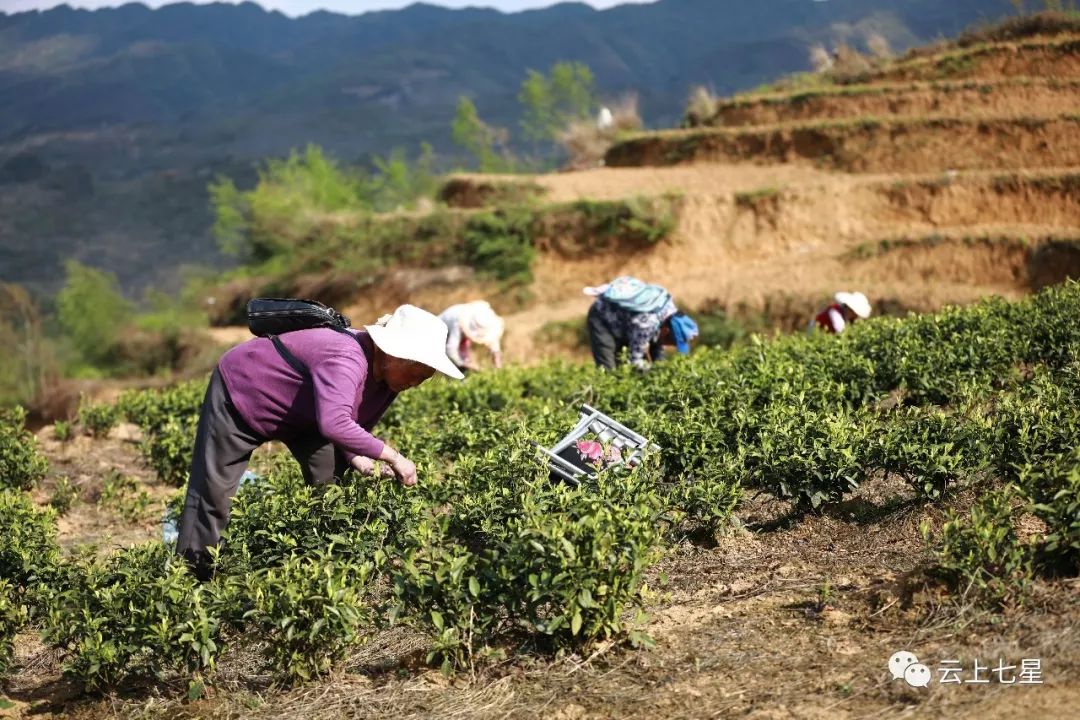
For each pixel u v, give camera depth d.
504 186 30.09
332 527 5.69
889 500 6.46
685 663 4.73
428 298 28.06
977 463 6.12
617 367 11.12
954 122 25.81
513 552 4.88
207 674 5.13
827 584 5.25
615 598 4.88
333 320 5.53
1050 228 22.22
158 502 9.18
